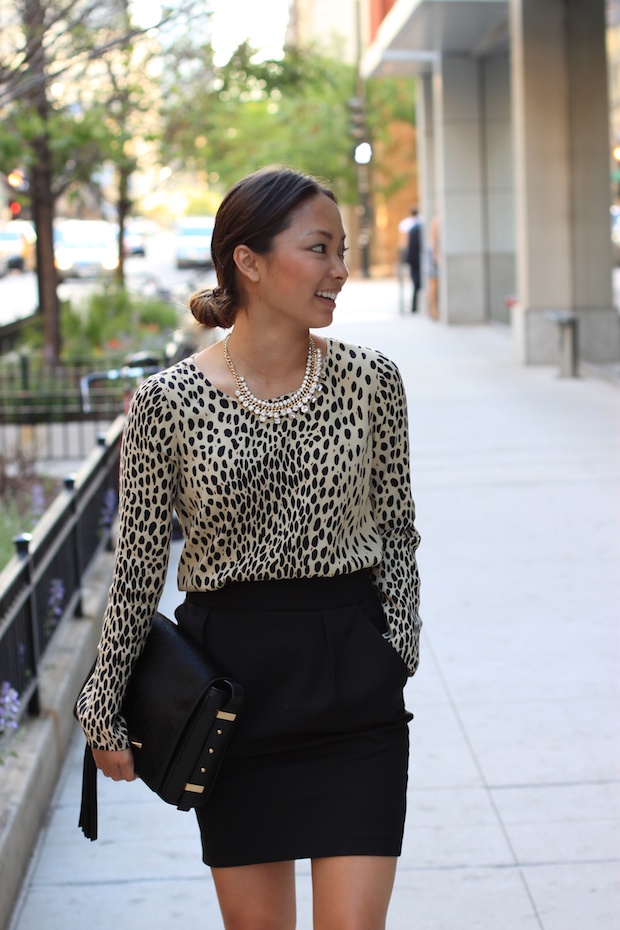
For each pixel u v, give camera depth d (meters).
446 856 3.87
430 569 6.97
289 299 2.35
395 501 2.57
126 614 2.46
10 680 4.34
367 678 2.42
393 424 2.51
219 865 2.47
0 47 8.96
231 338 2.45
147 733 2.45
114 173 20.66
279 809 2.42
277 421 2.41
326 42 44.88
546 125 14.78
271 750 2.42
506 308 19.94
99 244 37.12
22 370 13.29
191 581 2.46
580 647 5.65
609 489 8.70
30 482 9.62
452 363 15.95
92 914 3.65
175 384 2.40
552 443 10.42
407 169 39.34
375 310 24.88
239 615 2.43
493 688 5.21
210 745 2.37
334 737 2.44
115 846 4.07
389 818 2.40
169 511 2.44
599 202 14.16
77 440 12.45
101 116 15.22
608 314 14.40
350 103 28.34
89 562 6.61
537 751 4.59
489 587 6.59
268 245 2.34
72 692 5.12
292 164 2.53
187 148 19.30
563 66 14.64
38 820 4.20
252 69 15.86
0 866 3.55
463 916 3.54
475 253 20.89
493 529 7.77
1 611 4.27
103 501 7.14
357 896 2.32
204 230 40.84
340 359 2.46
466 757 4.56
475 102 20.50
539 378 14.21
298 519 2.41
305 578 2.43
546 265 15.12
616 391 13.05
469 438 10.79
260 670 2.41
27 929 3.58
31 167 15.63
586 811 4.12
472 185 20.73
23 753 4.29
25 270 42.78
